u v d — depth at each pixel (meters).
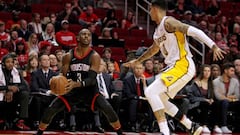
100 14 20.38
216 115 13.45
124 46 18.16
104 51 14.98
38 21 17.53
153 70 13.95
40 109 12.16
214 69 14.30
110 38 18.05
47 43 15.54
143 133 12.34
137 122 12.91
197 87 13.55
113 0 22.53
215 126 13.46
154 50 8.68
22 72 12.84
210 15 22.52
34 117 12.20
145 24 21.88
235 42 20.72
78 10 19.34
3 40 15.72
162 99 8.29
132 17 20.48
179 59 8.15
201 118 13.40
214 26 21.05
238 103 13.52
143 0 21.42
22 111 11.85
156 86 8.07
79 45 8.71
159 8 8.25
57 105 8.62
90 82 8.46
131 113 12.70
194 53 19.03
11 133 10.79
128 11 22.25
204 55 18.22
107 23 19.38
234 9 24.14
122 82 13.13
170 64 8.23
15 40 15.52
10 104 12.09
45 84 12.41
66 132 11.76
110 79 13.09
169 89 8.08
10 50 15.12
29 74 13.24
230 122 13.78
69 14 18.44
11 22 17.72
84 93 8.61
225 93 13.88
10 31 16.64
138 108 12.88
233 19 22.72
